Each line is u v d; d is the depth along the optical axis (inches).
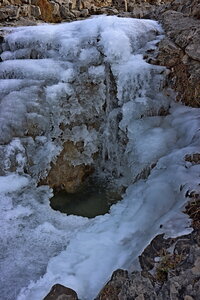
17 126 166.2
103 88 186.9
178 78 179.6
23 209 144.9
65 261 115.2
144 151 156.0
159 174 135.0
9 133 163.2
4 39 222.5
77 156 182.5
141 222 116.5
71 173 180.1
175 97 178.1
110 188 180.5
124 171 175.6
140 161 155.3
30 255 124.0
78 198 176.2
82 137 182.9
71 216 146.2
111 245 115.7
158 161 143.6
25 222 139.3
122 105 182.5
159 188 122.3
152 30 205.8
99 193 180.1
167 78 182.2
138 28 202.5
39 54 208.7
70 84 183.8
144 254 93.9
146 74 179.2
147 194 125.0
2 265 119.6
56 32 215.5
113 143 183.9
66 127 179.6
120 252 110.0
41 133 172.9
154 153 152.3
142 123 169.2
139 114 172.4
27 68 191.0
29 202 150.3
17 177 156.9
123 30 195.9
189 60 180.4
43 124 172.9
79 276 106.3
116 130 182.1
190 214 101.4
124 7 334.3
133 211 128.3
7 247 127.5
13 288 110.3
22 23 268.8
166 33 203.3
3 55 214.4
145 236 106.8
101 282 101.3
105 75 186.1
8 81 186.1
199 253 88.1
